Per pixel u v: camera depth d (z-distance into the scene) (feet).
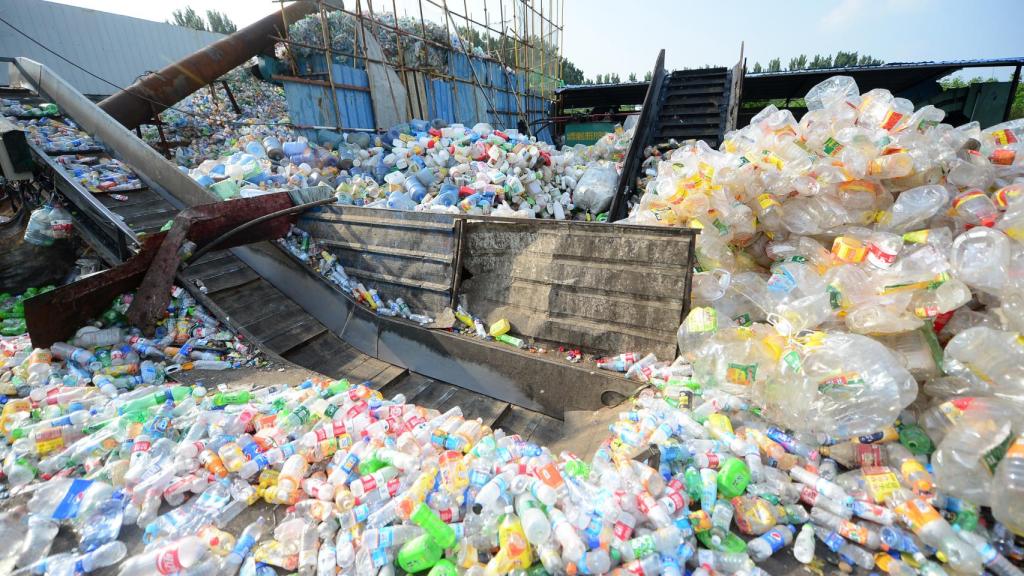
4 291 16.56
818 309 11.12
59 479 8.53
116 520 7.72
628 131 42.91
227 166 23.11
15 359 13.01
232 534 7.88
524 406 14.82
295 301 18.24
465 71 45.37
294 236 19.90
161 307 15.31
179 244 15.90
